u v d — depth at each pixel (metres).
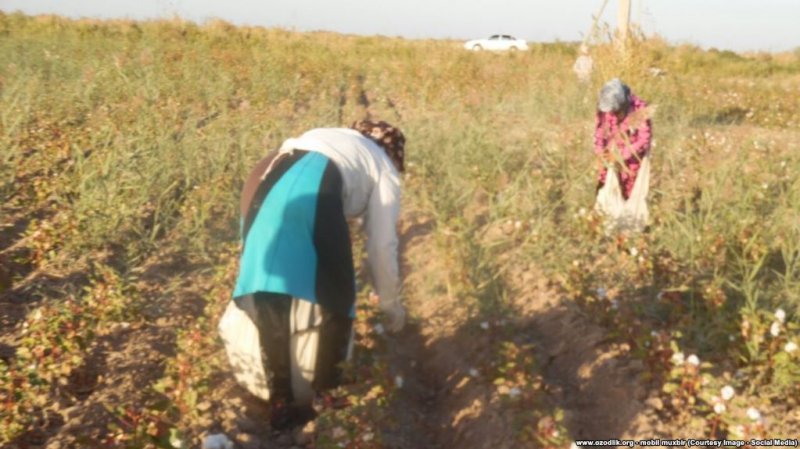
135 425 3.82
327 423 4.05
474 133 9.47
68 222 6.59
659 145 10.22
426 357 5.35
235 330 4.28
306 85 17.19
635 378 4.59
